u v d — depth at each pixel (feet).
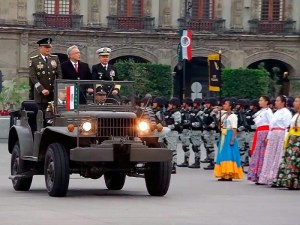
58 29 354.95
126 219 86.94
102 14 361.92
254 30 368.68
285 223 86.58
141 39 361.30
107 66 115.85
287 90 376.07
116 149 103.24
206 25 366.22
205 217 89.92
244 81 347.56
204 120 169.48
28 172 112.16
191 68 377.50
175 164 156.66
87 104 108.99
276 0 370.53
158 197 108.99
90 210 93.61
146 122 107.04
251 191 120.67
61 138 108.78
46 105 112.88
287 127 128.88
